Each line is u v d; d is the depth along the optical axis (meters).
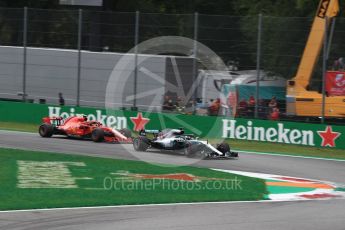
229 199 25.44
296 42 52.03
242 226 19.92
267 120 48.88
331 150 45.75
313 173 34.78
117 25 57.06
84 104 57.69
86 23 58.03
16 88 60.53
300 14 71.75
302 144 47.41
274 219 21.23
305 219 21.39
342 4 69.50
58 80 58.69
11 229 18.92
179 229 19.28
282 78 52.28
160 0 90.31
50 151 39.59
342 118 49.38
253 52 52.69
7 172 31.16
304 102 50.97
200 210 22.70
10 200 23.80
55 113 56.66
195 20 53.72
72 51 57.94
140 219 20.73
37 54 59.31
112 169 33.12
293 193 27.75
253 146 46.91
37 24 59.91
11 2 81.50
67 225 19.62
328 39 51.19
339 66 50.94
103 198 24.78
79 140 45.66
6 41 60.97
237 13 85.94
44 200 24.00
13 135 48.34
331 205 24.75
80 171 32.12
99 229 19.08
